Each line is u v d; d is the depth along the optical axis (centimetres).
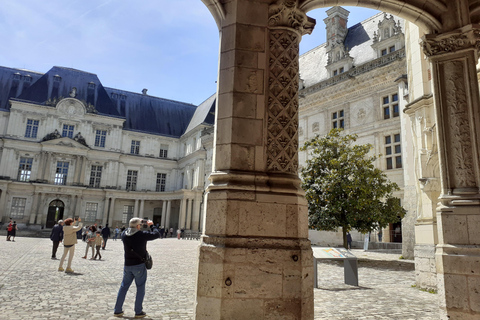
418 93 1030
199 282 467
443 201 616
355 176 1611
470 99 620
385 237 2527
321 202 1650
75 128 5222
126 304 680
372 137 2514
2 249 1838
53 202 4938
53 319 550
